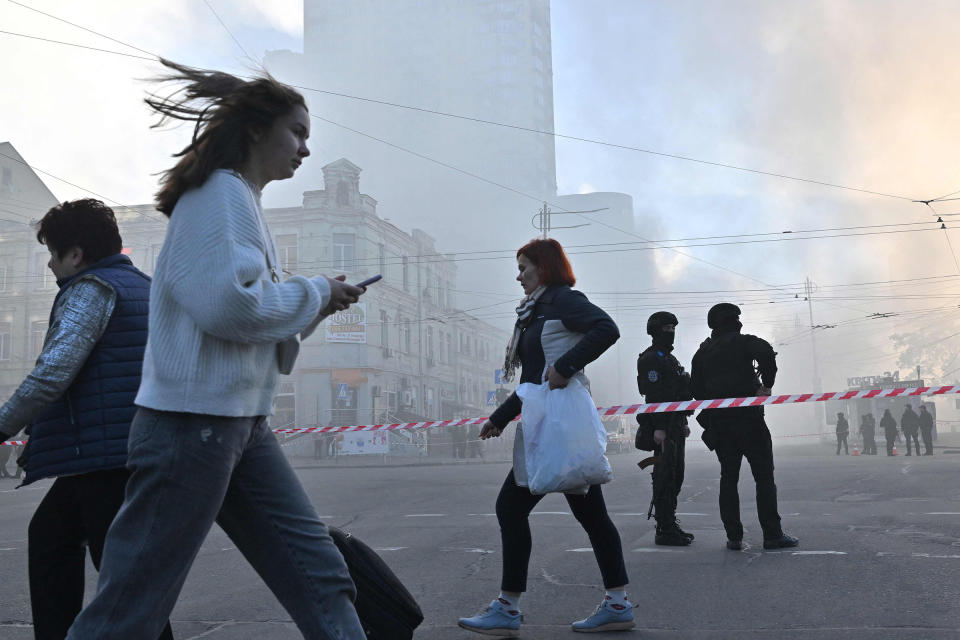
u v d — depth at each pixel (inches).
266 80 92.8
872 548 235.8
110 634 82.6
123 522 85.1
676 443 259.6
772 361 247.0
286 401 1648.6
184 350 84.4
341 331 1648.6
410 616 111.3
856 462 850.1
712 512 362.0
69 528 116.6
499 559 236.4
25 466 112.3
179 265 84.1
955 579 187.5
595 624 153.2
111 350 110.7
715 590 185.5
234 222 85.6
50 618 115.5
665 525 258.4
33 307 1736.0
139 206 1649.9
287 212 1664.6
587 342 148.5
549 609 172.6
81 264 118.3
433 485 609.3
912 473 589.6
